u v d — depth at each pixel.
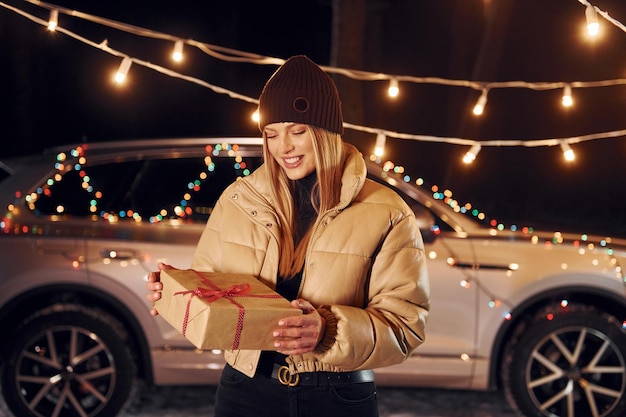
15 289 5.15
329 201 2.62
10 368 5.13
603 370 5.26
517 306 5.25
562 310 5.27
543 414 5.29
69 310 5.12
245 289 2.47
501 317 5.23
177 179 5.47
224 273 2.67
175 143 5.56
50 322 5.12
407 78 4.50
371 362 2.53
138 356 5.40
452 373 5.25
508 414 5.65
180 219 5.35
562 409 5.30
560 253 5.30
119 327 5.19
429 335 5.23
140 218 5.33
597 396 5.41
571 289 5.27
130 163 5.48
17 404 5.14
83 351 5.21
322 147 2.61
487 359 5.24
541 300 5.40
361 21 8.64
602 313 5.26
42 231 5.22
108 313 5.23
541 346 5.29
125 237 5.23
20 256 5.16
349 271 2.60
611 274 5.26
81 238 5.20
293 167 2.65
